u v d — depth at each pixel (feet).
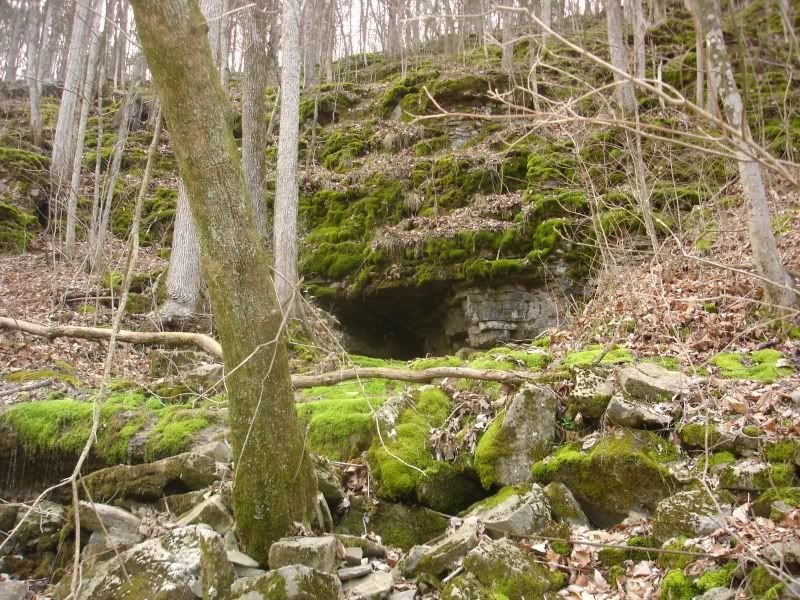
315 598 9.77
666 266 23.73
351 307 41.91
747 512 10.92
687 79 37.29
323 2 74.28
